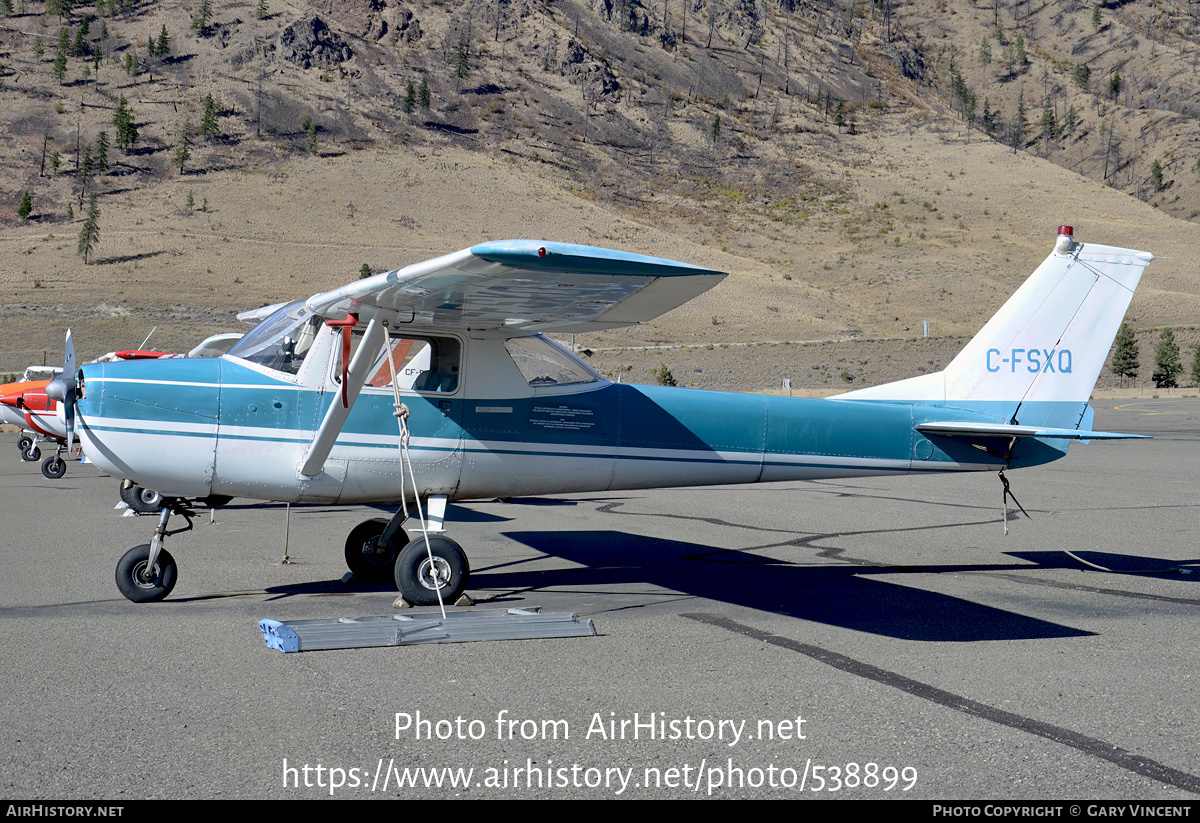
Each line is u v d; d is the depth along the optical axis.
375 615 5.78
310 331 6.41
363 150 177.62
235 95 199.38
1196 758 3.53
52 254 116.50
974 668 4.69
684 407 7.24
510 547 8.78
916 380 7.90
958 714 4.00
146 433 6.05
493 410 6.70
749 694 4.26
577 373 7.03
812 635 5.36
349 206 146.62
